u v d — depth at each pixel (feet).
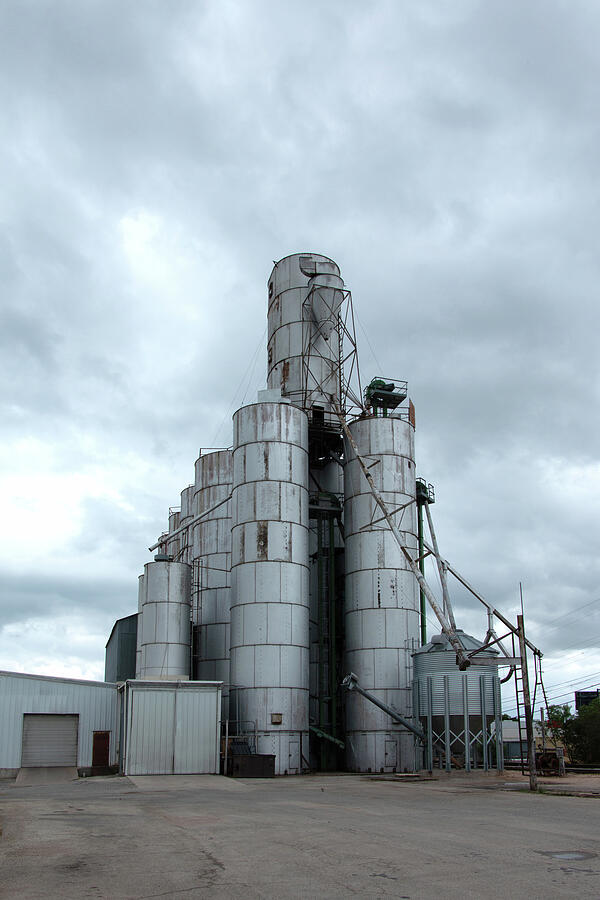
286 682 155.94
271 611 158.81
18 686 143.54
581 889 34.65
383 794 94.22
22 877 38.83
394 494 174.60
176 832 56.29
